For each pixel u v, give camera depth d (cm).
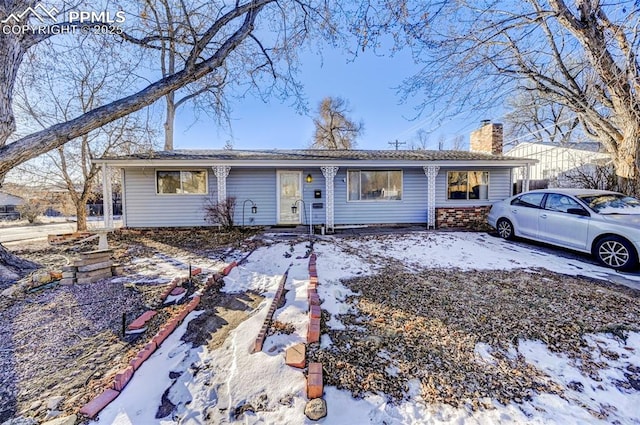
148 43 616
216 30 586
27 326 309
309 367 229
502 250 640
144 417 193
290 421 188
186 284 429
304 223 1060
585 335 285
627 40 491
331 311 330
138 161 880
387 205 1066
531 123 1669
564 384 223
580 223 554
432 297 373
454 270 494
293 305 346
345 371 230
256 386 218
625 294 384
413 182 1071
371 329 294
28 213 1816
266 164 929
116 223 1320
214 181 1009
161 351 263
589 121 748
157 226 989
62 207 1477
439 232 876
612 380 228
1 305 356
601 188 844
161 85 555
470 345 268
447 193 1080
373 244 713
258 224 1042
